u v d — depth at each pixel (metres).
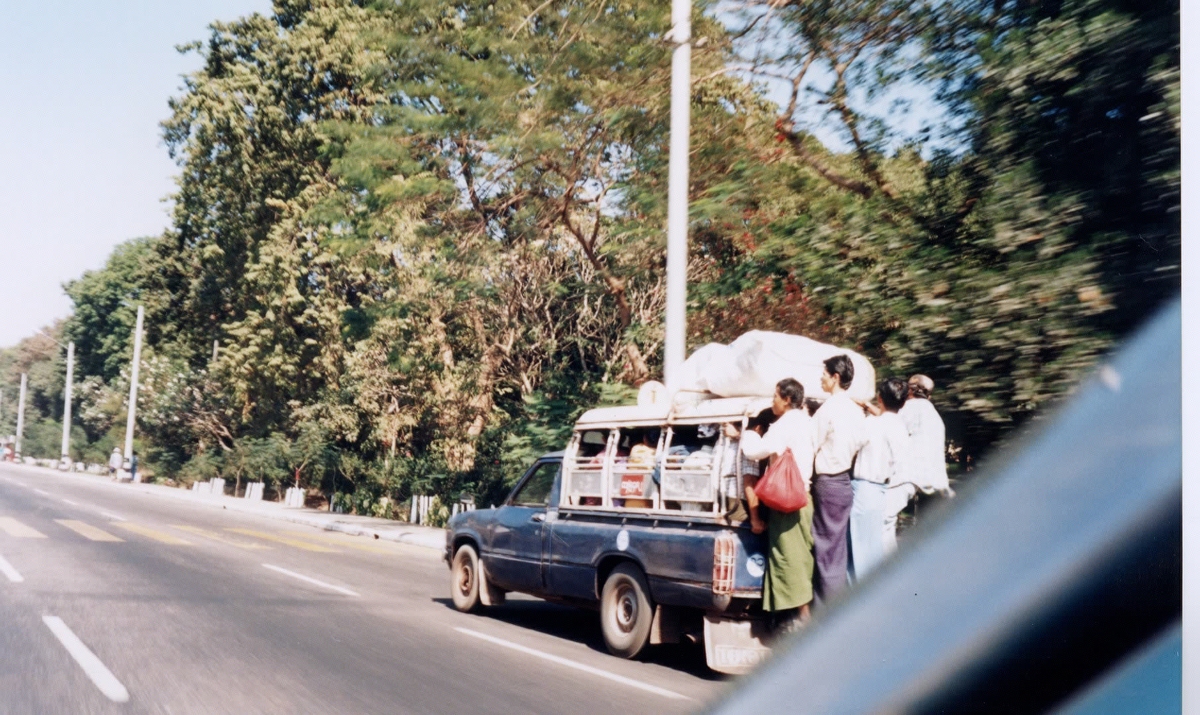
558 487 9.96
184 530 20.16
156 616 9.59
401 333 24.83
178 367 48.56
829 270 12.24
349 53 28.72
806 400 8.62
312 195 31.06
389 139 17.58
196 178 36.81
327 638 8.88
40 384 92.81
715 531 8.12
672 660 8.73
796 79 14.43
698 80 15.13
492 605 11.12
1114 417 3.55
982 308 9.40
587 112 16.44
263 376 35.91
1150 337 3.39
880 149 13.30
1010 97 9.34
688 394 9.05
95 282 70.38
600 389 18.89
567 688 7.28
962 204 10.81
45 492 32.69
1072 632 3.86
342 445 34.56
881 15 12.76
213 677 7.18
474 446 26.34
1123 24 8.08
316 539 20.62
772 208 15.62
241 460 38.81
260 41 34.09
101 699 6.48
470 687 7.18
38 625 8.89
